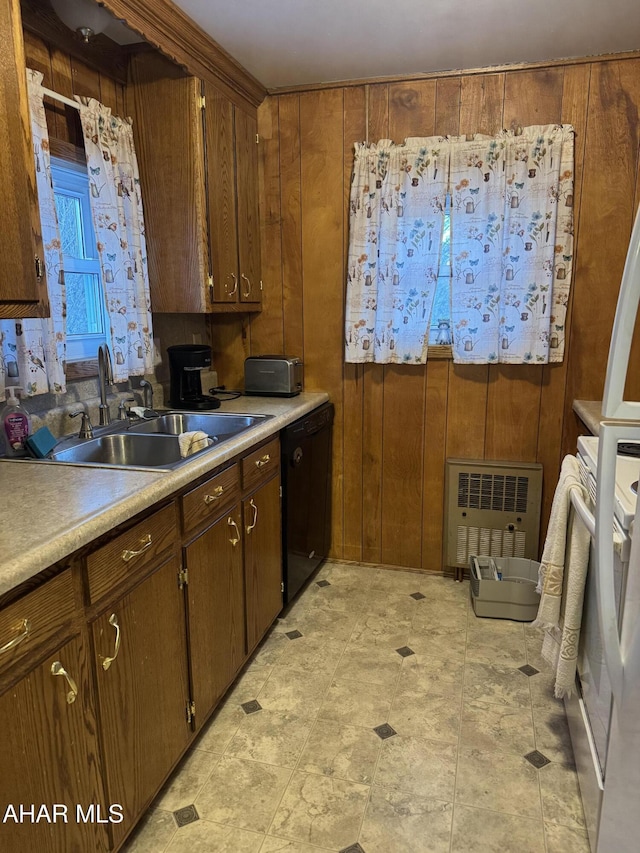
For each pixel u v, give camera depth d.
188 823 1.59
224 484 1.92
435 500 3.02
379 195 2.76
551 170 2.55
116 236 2.19
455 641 2.45
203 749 1.86
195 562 1.74
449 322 2.86
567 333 2.71
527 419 2.82
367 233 2.81
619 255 2.59
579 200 2.59
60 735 1.18
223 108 2.52
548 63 2.51
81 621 1.24
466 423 2.91
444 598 2.82
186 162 2.34
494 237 2.66
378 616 2.65
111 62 2.25
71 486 1.47
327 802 1.66
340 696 2.11
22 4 1.79
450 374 2.88
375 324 2.89
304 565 2.77
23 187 1.37
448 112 2.65
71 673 1.21
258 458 2.20
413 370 2.93
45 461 1.71
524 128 2.56
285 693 2.12
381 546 3.14
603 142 2.53
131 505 1.35
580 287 2.66
